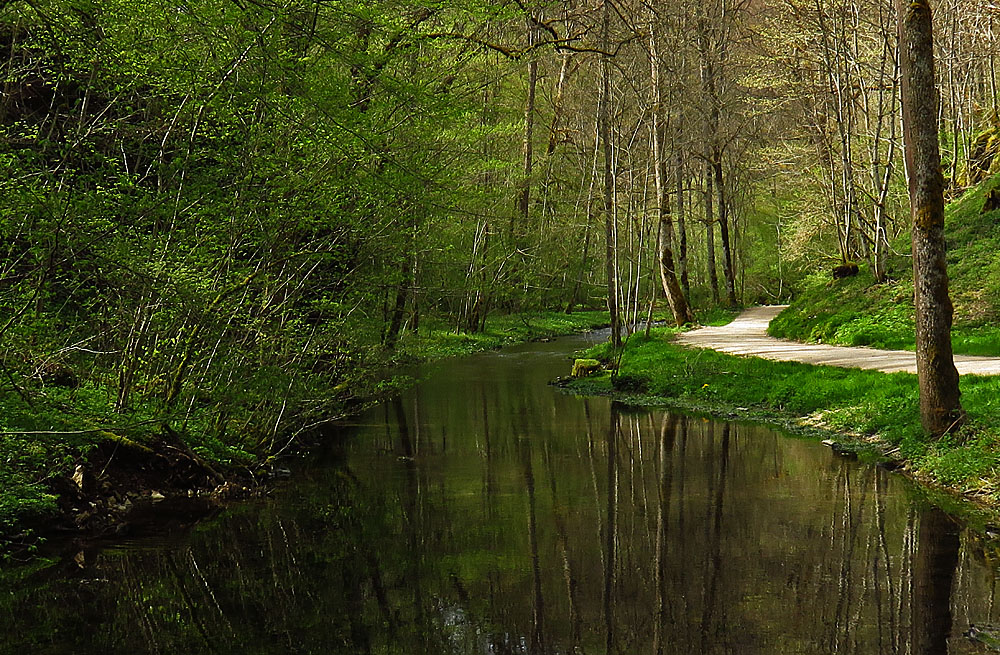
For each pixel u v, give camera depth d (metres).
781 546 8.62
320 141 9.90
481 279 27.89
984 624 6.52
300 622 7.02
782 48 32.91
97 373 11.09
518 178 34.12
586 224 34.97
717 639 6.41
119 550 9.01
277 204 10.88
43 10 8.48
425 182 11.39
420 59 15.12
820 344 24.81
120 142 10.42
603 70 24.27
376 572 8.21
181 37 9.72
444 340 30.20
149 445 11.27
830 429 14.69
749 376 19.12
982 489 10.24
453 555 8.66
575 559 8.44
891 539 8.71
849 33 30.33
